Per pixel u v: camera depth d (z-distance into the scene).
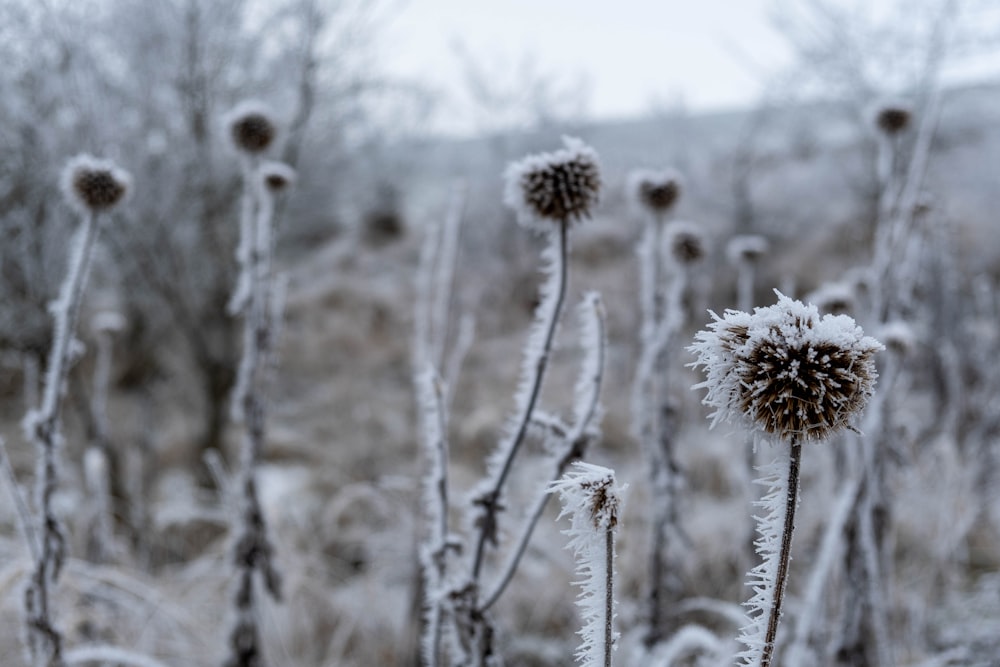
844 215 10.98
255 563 2.23
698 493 4.09
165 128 5.20
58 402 1.73
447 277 2.52
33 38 4.42
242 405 2.25
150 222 4.98
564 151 1.38
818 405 0.79
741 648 1.88
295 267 10.30
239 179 5.29
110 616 2.81
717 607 2.42
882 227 2.34
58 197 4.39
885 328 2.21
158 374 6.64
